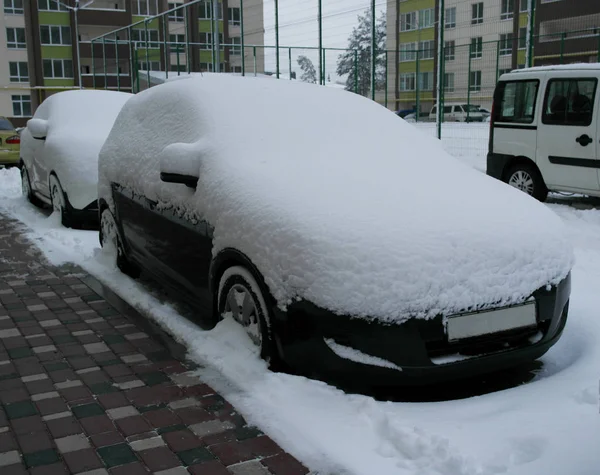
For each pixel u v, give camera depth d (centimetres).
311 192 350
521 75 972
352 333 307
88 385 348
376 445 278
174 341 415
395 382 312
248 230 350
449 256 315
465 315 312
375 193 354
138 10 4931
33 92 4738
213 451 279
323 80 2027
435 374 309
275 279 330
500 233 336
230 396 328
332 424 294
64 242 700
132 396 333
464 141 1839
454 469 254
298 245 323
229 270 371
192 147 416
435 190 370
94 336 427
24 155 969
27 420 309
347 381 322
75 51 4775
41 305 496
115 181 547
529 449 269
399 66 3253
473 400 319
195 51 3306
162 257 461
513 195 395
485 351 321
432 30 3466
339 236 318
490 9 3005
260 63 3766
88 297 517
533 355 339
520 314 326
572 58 2981
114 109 874
